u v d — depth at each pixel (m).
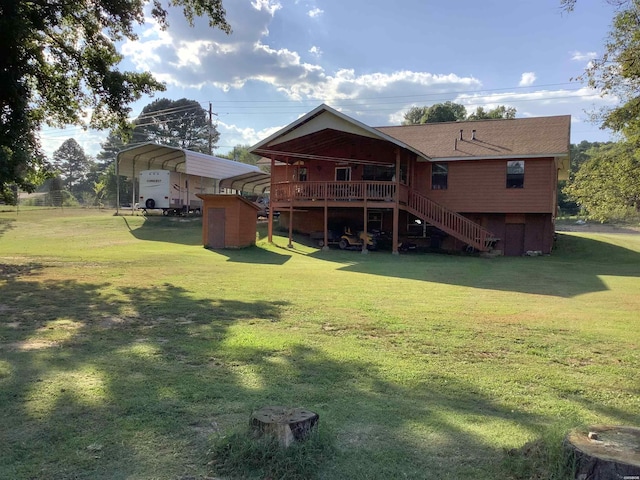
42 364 4.55
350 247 21.31
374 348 5.34
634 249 22.25
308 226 25.17
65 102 15.40
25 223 26.34
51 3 12.73
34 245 19.27
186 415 3.45
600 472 2.24
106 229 24.64
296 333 5.94
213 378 4.25
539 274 13.52
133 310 7.18
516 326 6.54
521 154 21.20
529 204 21.66
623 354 5.26
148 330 5.98
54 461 2.79
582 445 2.40
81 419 3.35
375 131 19.23
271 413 2.96
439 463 2.82
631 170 19.22
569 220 52.47
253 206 20.25
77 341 5.41
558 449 2.55
